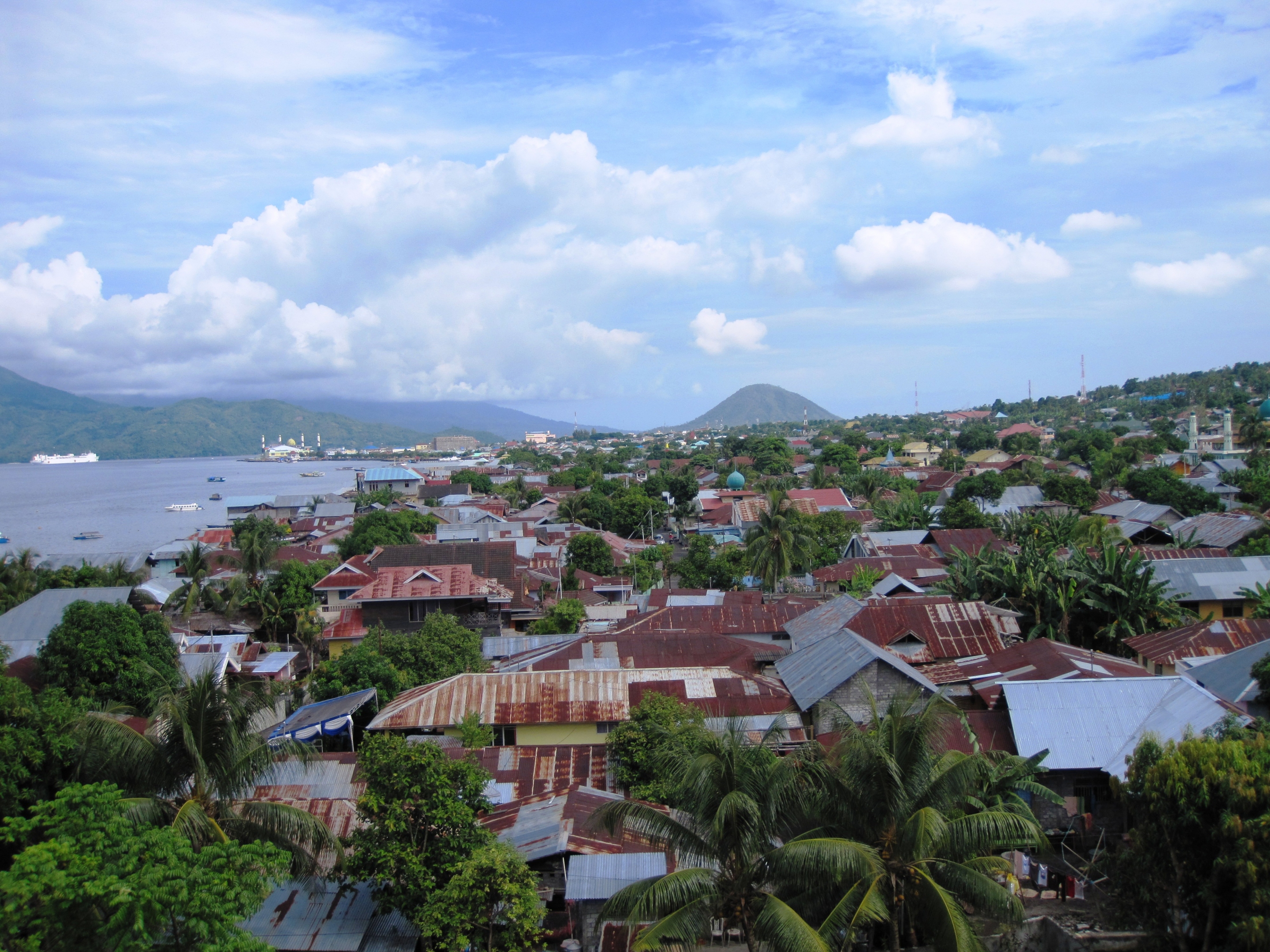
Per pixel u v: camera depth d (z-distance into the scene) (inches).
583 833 1055.6
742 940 968.3
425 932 845.8
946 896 740.0
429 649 1897.1
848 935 776.9
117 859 716.7
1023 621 2042.3
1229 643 1620.3
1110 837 1128.8
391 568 2500.0
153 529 7268.7
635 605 2711.6
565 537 4124.0
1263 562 2202.3
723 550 3585.1
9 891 651.5
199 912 701.3
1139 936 893.2
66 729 1028.5
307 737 1443.2
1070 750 1162.6
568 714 1455.5
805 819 856.9
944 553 3021.7
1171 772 775.7
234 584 2869.1
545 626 2393.0
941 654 1697.8
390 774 935.0
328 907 979.3
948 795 796.0
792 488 5767.7
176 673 1644.9
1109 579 1937.7
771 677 1729.8
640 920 775.7
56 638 1581.0
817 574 2790.4
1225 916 730.8
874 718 898.1
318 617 2573.8
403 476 6993.1
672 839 822.5
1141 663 1724.9
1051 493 4510.3
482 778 981.8
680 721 1305.4
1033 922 954.7
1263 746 787.4
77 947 682.8
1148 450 6742.1
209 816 941.2
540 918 883.4
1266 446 5433.1
